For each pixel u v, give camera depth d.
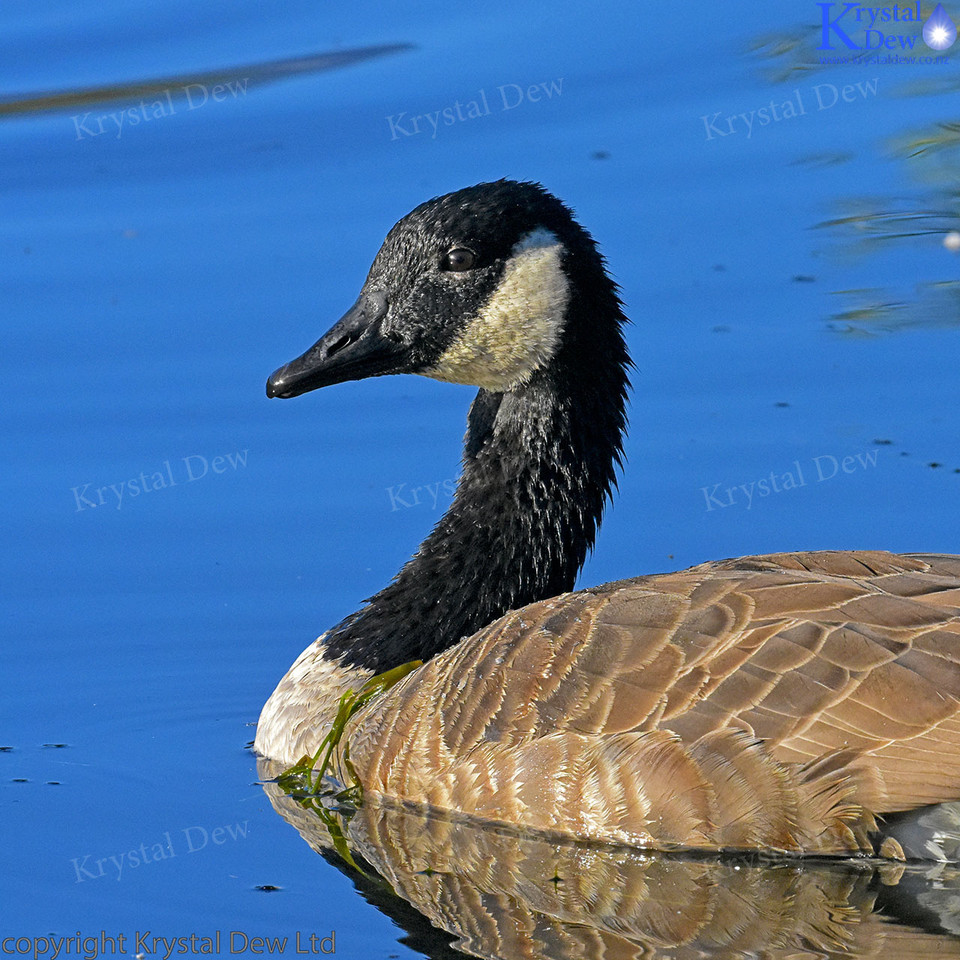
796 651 11.93
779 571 12.98
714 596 12.62
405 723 13.37
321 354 15.45
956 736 11.41
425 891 12.17
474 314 15.06
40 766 14.62
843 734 11.59
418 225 15.17
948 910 11.38
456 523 15.53
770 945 11.11
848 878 11.62
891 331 21.52
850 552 13.67
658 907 11.76
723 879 11.83
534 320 14.98
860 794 11.46
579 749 12.26
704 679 12.07
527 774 12.45
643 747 12.01
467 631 15.32
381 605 15.45
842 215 23.86
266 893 12.24
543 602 13.54
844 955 10.89
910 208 24.06
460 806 12.84
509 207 14.95
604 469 15.38
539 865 12.40
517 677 12.81
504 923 11.61
